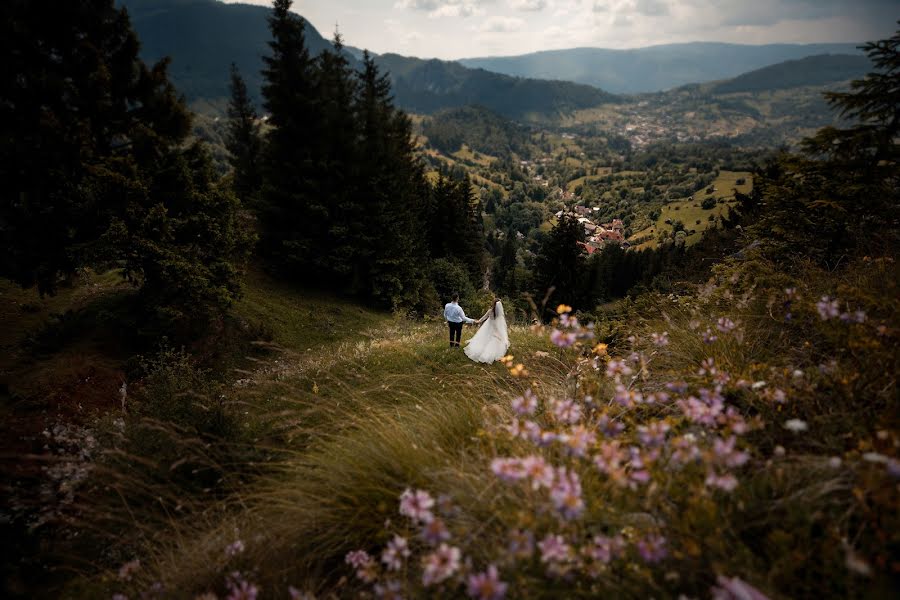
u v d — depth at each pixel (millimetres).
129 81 13367
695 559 1786
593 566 1751
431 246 40938
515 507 2145
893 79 5805
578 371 3770
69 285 15977
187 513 3941
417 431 3684
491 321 8102
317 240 25953
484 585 1601
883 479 1715
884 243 5328
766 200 7426
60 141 11234
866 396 2424
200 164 14812
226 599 2381
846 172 6344
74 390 10445
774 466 2162
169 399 5867
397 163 30031
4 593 3914
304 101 24406
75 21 11945
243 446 4609
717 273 6316
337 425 4508
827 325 2979
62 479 5145
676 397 3084
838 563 1630
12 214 11125
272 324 18938
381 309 26844
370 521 2633
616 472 1934
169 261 13078
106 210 12250
